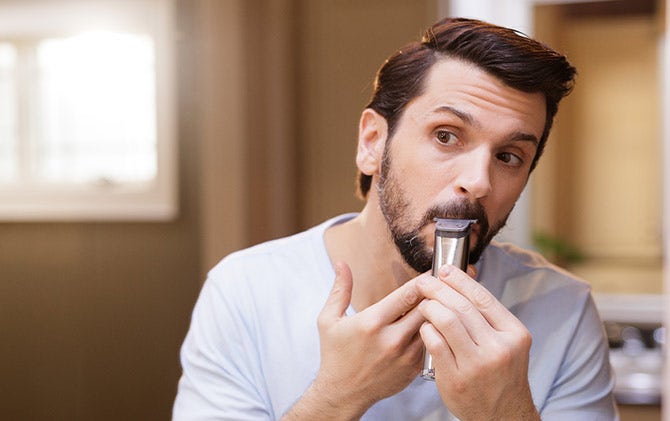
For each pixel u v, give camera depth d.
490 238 0.72
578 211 2.11
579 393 0.85
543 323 0.87
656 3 2.02
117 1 2.14
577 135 2.10
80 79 2.27
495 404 0.65
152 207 2.15
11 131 2.34
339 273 0.72
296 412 0.72
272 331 0.85
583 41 2.08
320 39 1.95
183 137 2.10
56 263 2.25
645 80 2.05
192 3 2.07
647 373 1.94
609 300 2.10
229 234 1.97
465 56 0.69
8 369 2.29
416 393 0.80
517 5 2.10
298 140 1.96
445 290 0.65
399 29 1.92
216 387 0.84
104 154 2.26
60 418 2.27
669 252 0.92
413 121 0.71
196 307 0.91
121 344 2.21
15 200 2.27
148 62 2.22
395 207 0.72
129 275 2.19
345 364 0.69
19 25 2.26
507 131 0.68
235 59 1.93
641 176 2.07
